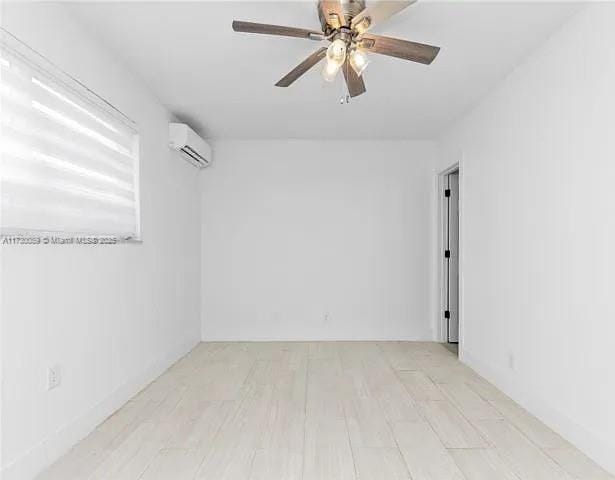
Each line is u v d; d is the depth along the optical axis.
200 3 2.91
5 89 2.41
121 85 3.84
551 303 3.37
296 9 2.98
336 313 6.47
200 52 3.63
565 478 2.61
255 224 6.49
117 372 3.73
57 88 2.90
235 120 5.53
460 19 3.11
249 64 3.87
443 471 2.68
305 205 6.49
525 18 3.11
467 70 3.99
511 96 4.04
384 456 2.87
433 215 6.46
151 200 4.54
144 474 2.63
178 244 5.44
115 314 3.69
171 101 4.80
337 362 5.27
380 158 6.49
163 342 4.88
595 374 2.85
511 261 4.03
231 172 6.48
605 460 2.73
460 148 5.39
